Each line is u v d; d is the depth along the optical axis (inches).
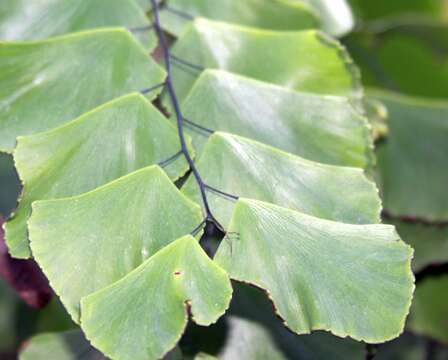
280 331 13.1
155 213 11.3
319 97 12.8
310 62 13.4
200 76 12.6
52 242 11.1
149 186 11.4
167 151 12.0
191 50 13.3
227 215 11.6
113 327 10.6
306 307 11.0
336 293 11.0
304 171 12.0
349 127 12.7
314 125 12.7
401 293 11.1
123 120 12.0
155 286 10.7
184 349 12.8
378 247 11.3
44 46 12.7
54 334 13.4
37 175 11.8
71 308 11.0
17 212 11.7
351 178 12.0
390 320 10.9
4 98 12.5
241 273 11.0
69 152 11.9
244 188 11.8
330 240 11.3
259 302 13.2
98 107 12.0
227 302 10.7
